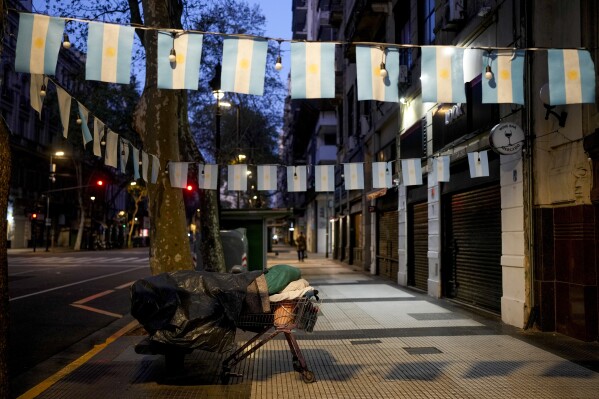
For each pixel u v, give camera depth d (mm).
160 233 8086
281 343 7223
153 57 8219
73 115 26188
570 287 7469
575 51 5031
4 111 42469
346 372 5719
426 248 13672
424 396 4871
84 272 22906
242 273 5281
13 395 5039
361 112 22812
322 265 26688
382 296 12586
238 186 8484
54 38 4324
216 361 6172
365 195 21734
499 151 7984
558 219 7793
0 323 3758
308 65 4711
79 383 5340
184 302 5012
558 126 7715
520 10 8242
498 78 5012
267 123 36719
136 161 6965
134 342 7406
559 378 5465
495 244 9586
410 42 15547
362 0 17984
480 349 6828
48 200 44906
